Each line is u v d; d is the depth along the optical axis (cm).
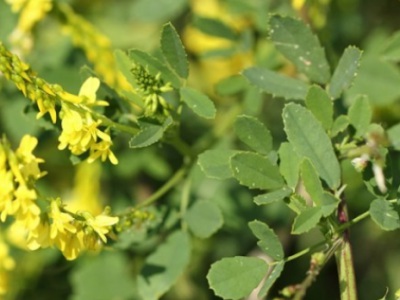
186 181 56
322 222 49
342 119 51
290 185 50
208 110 51
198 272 66
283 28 53
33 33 62
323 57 53
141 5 66
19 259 63
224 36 61
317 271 50
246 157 50
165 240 55
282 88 54
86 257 63
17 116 63
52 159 66
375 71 61
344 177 63
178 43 51
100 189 66
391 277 68
